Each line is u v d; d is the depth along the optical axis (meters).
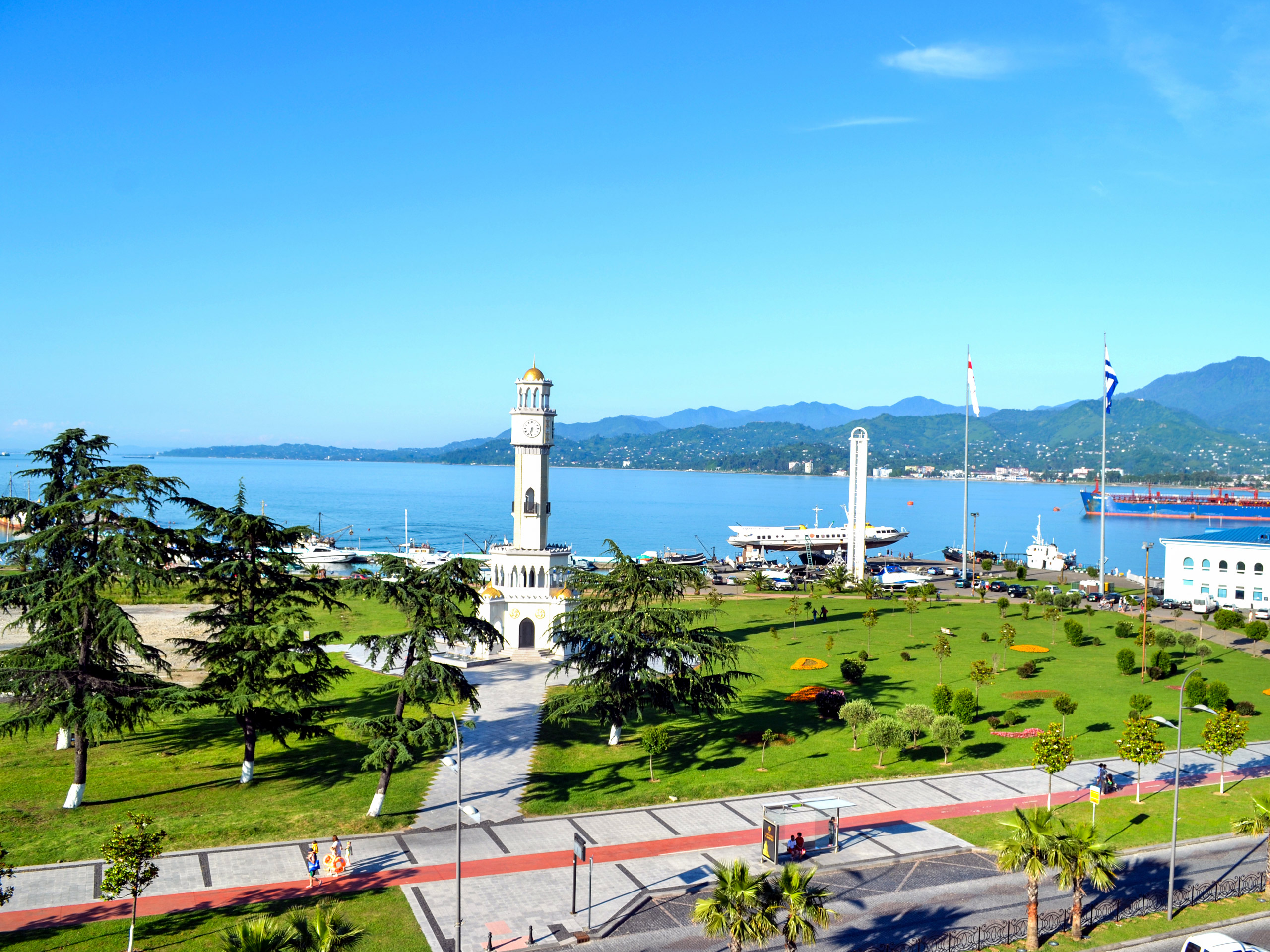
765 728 80.00
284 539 65.94
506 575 112.06
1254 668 103.31
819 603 155.12
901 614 144.00
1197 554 151.88
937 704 78.19
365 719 60.44
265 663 63.50
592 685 73.19
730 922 37.50
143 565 60.06
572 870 51.34
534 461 112.50
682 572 75.75
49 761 69.00
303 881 49.09
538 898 47.81
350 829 56.44
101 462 65.44
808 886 49.22
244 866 50.91
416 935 43.53
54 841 53.81
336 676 69.00
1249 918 47.28
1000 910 47.81
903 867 52.69
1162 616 138.12
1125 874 52.47
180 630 121.44
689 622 74.06
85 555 62.06
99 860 51.28
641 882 50.06
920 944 43.59
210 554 64.00
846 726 80.75
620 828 57.75
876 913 47.31
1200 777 67.75
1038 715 84.00
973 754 73.00
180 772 66.94
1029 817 45.97
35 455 62.41
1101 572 160.50
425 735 59.53
